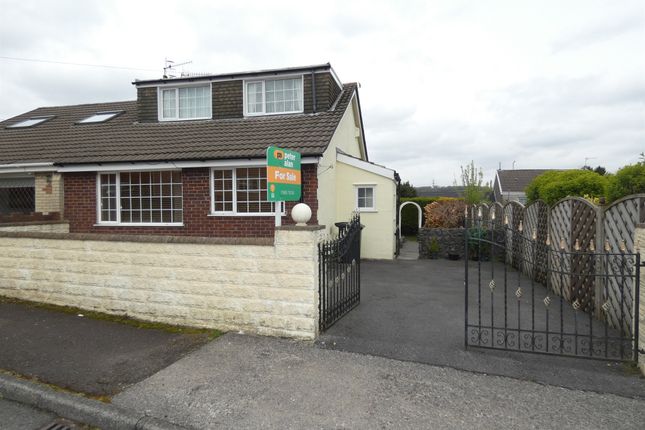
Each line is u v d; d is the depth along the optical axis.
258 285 5.15
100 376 4.03
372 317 6.07
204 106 13.30
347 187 12.19
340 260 5.99
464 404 3.55
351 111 14.62
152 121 13.45
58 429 3.40
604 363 4.37
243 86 12.70
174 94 13.48
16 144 13.16
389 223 12.03
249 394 3.70
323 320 5.31
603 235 5.86
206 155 10.23
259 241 5.12
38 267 6.35
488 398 3.65
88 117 15.12
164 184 11.23
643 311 4.18
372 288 8.16
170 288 5.54
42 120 15.38
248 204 10.65
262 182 10.56
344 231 6.38
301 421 3.30
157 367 4.23
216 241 5.30
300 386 3.85
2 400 3.83
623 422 3.29
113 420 3.37
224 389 3.79
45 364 4.28
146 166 10.64
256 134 11.19
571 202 6.90
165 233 11.05
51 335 5.10
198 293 5.41
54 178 11.62
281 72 12.34
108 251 5.87
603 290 5.81
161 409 3.46
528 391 3.78
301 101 12.47
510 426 3.24
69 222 11.59
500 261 11.94
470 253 12.00
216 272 5.32
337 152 12.27
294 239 4.98
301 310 4.99
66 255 6.14
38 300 6.38
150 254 5.63
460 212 13.86
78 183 11.59
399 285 8.47
